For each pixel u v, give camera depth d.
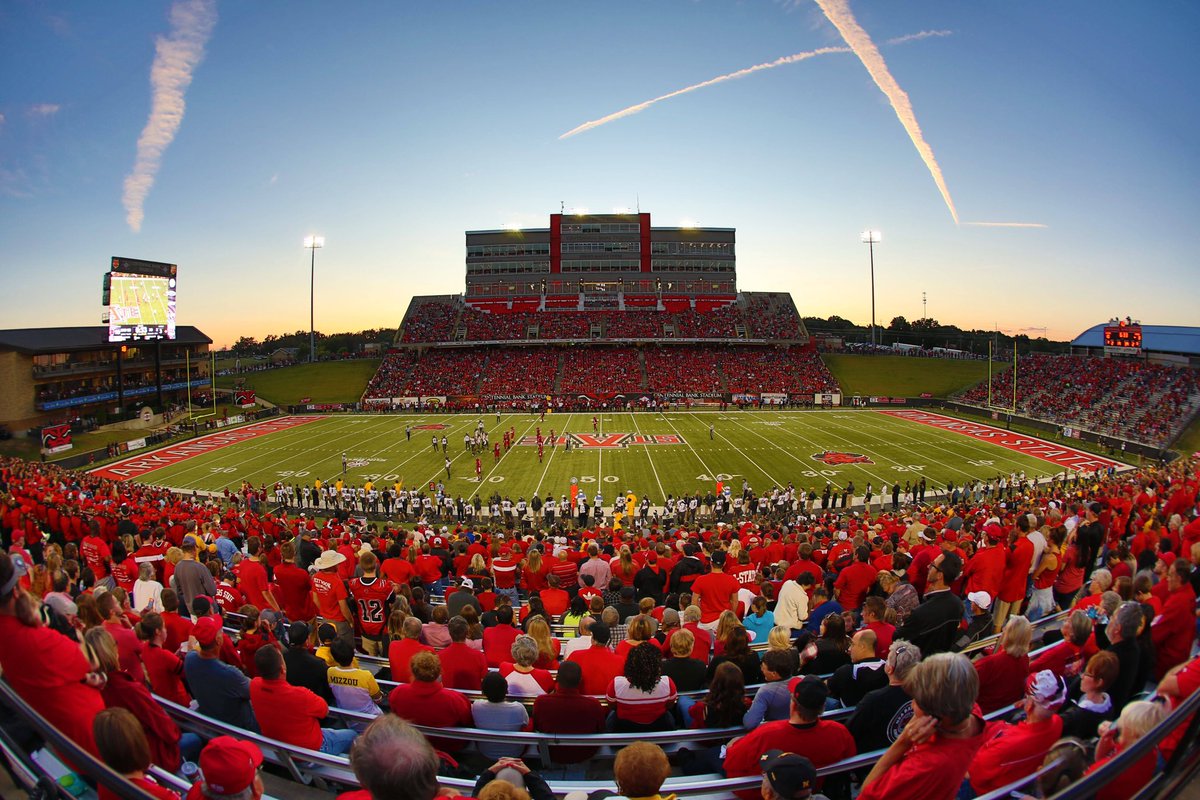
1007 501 22.11
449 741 5.16
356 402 71.50
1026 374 63.25
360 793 3.31
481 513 29.52
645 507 28.12
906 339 119.44
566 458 41.25
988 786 3.59
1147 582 6.08
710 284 90.06
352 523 20.86
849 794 4.44
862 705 4.37
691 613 6.95
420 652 5.01
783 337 80.94
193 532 15.38
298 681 5.67
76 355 54.53
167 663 5.44
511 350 82.62
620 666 5.93
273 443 48.50
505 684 5.12
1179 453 38.78
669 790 3.77
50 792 2.97
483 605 9.90
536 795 3.62
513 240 89.50
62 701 3.43
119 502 21.02
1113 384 54.19
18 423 48.62
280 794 4.42
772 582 10.61
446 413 64.94
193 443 48.97
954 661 2.77
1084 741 3.61
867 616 6.41
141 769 2.99
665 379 73.19
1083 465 38.56
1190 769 2.83
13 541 12.64
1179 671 3.37
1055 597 9.79
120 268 51.22
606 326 82.38
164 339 54.78
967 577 9.09
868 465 38.69
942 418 58.31
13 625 3.34
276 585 9.84
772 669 4.99
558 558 12.42
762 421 57.06
